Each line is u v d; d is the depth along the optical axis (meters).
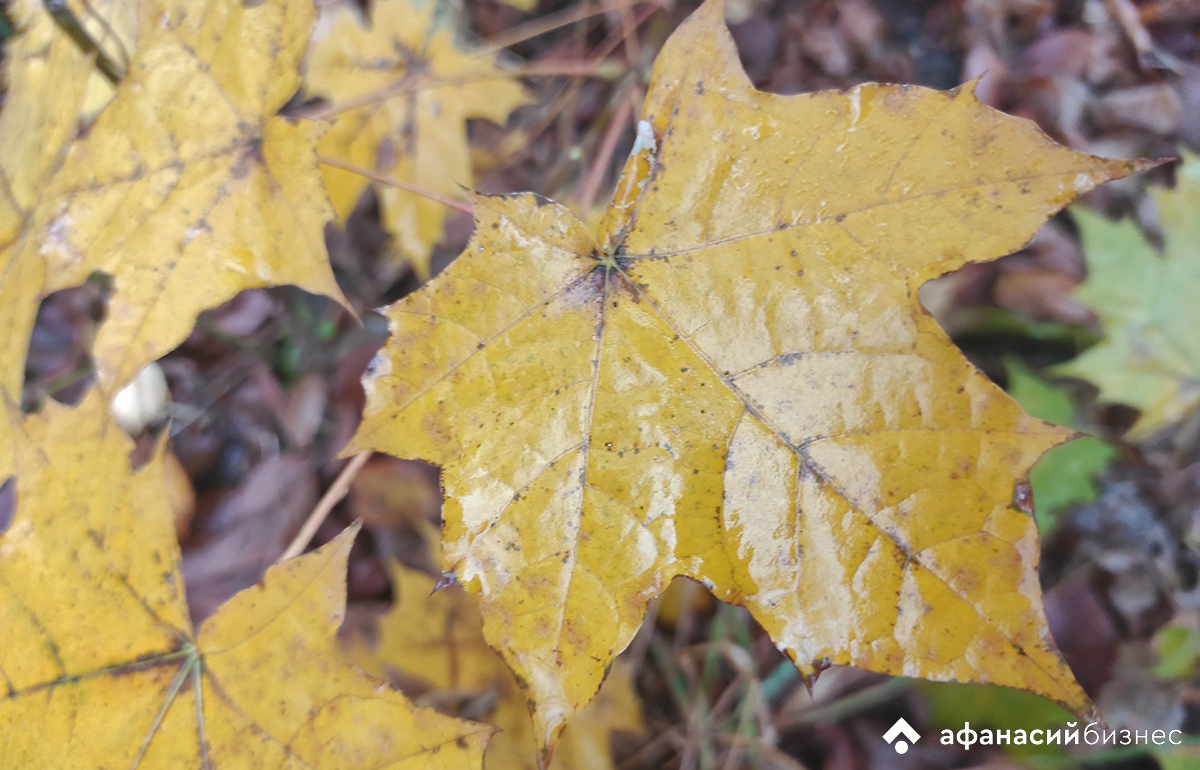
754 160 0.16
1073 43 0.29
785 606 0.15
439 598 0.25
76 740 0.16
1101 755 0.22
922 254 0.15
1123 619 0.24
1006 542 0.14
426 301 0.15
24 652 0.16
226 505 0.32
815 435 0.15
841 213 0.15
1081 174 0.15
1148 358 0.23
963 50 0.31
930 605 0.14
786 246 0.16
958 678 0.14
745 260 0.16
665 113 0.16
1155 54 0.28
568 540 0.15
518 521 0.15
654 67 0.16
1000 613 0.14
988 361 0.28
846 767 0.25
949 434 0.14
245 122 0.17
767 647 0.27
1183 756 0.22
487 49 0.27
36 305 0.17
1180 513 0.25
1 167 0.19
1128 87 0.29
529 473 0.15
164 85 0.17
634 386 0.16
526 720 0.24
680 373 0.16
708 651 0.27
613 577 0.15
